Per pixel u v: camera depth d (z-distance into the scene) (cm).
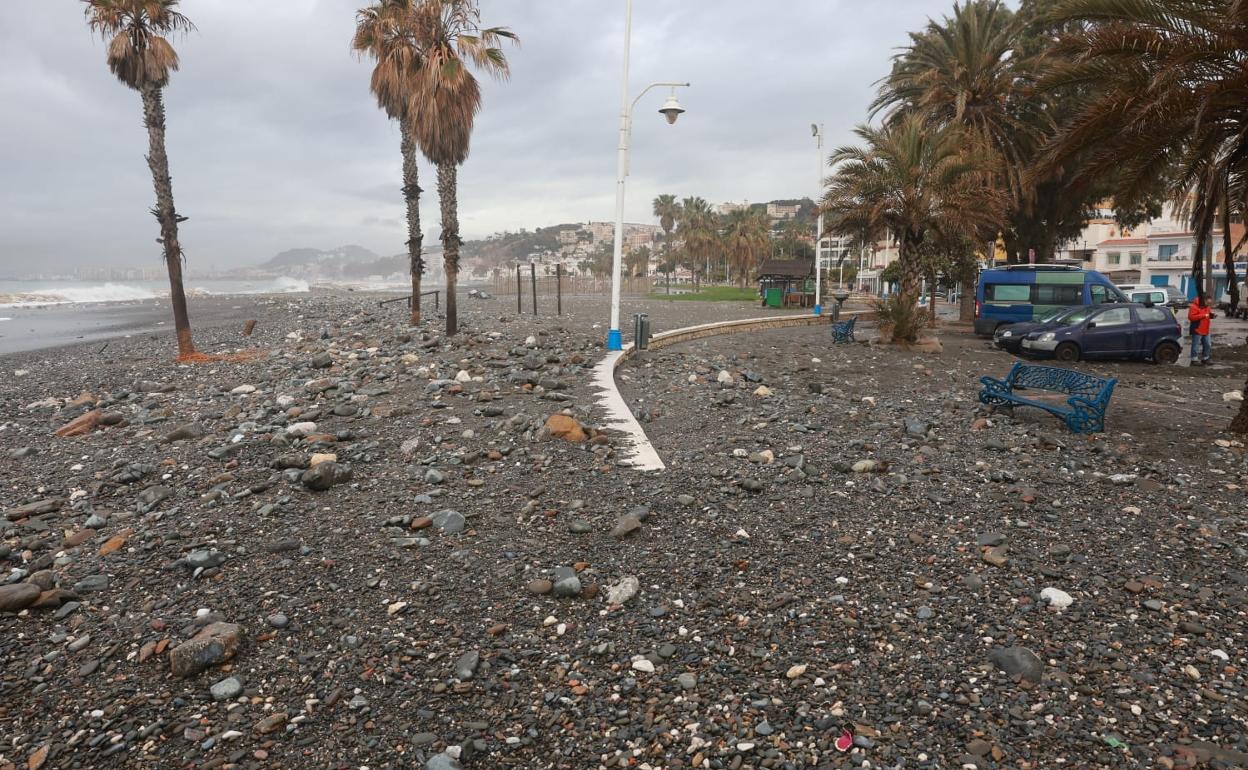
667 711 348
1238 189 1059
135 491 695
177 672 379
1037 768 303
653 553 535
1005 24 2828
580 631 425
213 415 1049
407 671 384
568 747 324
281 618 434
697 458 797
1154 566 510
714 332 2638
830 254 12050
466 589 478
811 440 893
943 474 745
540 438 866
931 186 2111
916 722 337
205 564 508
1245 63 836
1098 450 842
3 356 2122
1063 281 2491
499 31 1945
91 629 427
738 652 401
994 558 515
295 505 640
